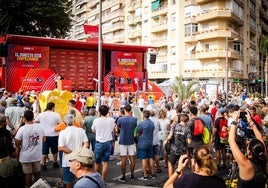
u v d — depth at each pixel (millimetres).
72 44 28844
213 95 41062
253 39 74312
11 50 26156
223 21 57562
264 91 77625
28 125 7801
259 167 4652
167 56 64875
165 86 33906
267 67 65312
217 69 57781
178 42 62438
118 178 10203
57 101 16859
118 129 10070
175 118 9812
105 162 9266
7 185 4254
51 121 10656
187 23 61469
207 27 59500
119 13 83312
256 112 10859
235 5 59438
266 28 86250
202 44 60219
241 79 64062
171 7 63938
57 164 11148
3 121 7570
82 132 7797
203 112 11344
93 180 4094
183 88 29219
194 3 60812
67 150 7582
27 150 7703
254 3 72938
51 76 26844
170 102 21875
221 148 11156
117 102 23656
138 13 74812
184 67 62281
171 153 9250
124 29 82875
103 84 30281
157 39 68500
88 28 23562
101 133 9180
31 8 34062
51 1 36188
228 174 10148
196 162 4348
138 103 23000
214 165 4301
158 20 68938
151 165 10328
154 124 10570
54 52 28812
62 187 9031
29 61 26781
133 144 10055
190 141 8945
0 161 4438
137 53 31938
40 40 27031
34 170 7875
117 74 30969
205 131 8898
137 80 31594
